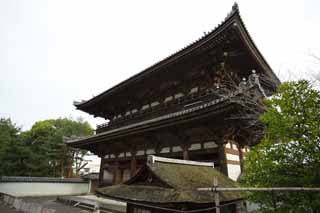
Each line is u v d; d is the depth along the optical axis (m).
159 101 20.88
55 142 41.53
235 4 12.88
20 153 34.66
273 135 6.08
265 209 5.66
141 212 7.94
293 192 5.23
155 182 7.54
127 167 21.98
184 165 9.16
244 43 14.31
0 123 33.88
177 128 15.38
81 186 37.03
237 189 5.07
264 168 5.81
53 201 26.61
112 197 8.12
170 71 18.11
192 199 6.09
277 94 6.47
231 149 13.98
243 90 11.20
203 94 15.62
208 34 14.12
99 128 28.25
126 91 23.11
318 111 5.55
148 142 18.69
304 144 5.29
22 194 31.66
